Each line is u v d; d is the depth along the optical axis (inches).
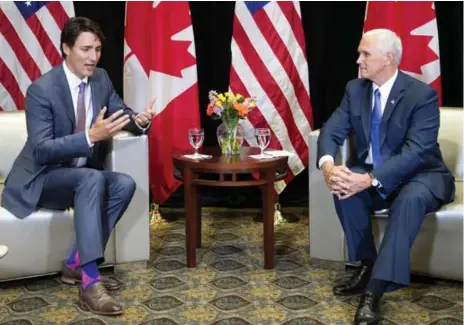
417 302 116.2
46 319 110.8
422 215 109.7
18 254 121.5
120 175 122.6
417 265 121.6
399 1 158.7
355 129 122.8
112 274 131.4
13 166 125.1
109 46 176.6
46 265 124.1
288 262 138.1
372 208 123.0
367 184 111.9
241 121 164.4
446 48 169.8
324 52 175.8
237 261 139.0
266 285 125.2
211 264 137.3
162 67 161.9
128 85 163.9
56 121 120.9
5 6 161.2
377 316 106.6
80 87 123.0
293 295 120.2
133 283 126.6
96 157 127.0
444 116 139.4
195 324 108.5
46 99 119.1
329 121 125.1
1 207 121.8
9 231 120.3
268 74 163.0
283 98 163.9
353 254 117.3
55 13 163.9
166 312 113.3
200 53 177.5
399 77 119.6
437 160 120.4
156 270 133.8
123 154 128.6
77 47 118.7
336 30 174.6
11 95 163.5
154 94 161.9
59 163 122.9
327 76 177.0
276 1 162.1
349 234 117.5
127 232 131.3
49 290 123.6
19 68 163.3
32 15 162.9
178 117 163.5
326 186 130.2
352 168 124.0
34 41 163.3
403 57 159.5
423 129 114.8
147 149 130.7
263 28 162.7
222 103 138.9
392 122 118.1
